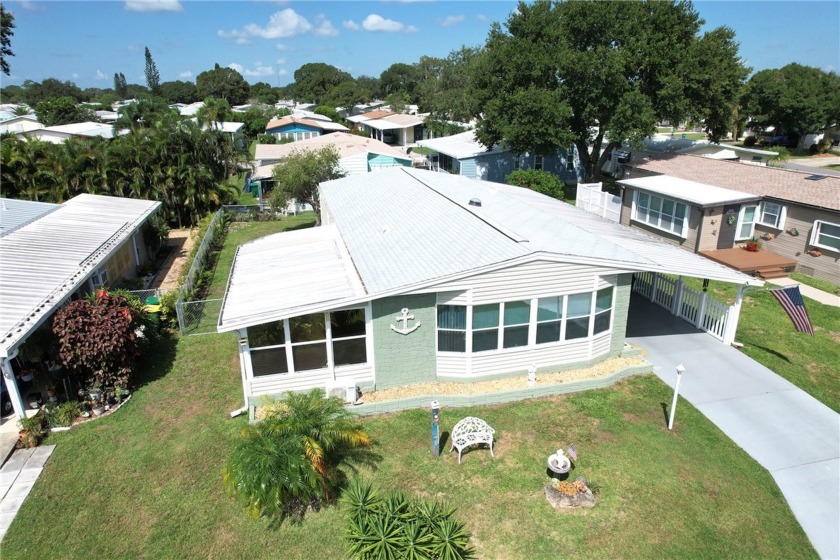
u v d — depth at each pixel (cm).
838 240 2086
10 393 1166
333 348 1284
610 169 4569
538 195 2444
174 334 1734
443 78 7444
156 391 1395
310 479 936
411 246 1503
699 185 2623
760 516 954
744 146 6562
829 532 923
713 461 1086
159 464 1119
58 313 1286
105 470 1102
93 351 1275
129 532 956
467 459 1108
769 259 2256
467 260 1309
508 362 1363
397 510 912
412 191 2128
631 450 1120
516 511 975
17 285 1428
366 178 2567
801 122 6019
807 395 1310
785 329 1717
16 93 13300
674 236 2508
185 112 8525
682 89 3259
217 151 3350
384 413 1263
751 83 6400
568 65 3222
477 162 3903
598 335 1422
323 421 1015
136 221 2233
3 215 2067
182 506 1012
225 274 2322
